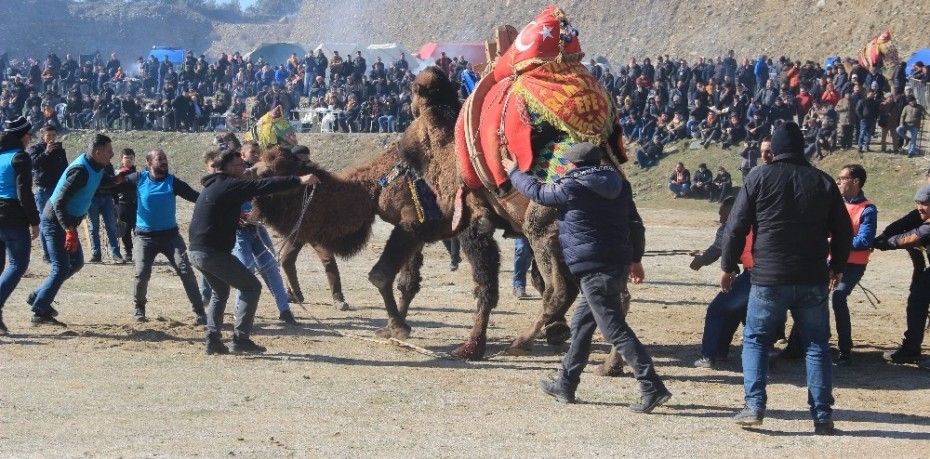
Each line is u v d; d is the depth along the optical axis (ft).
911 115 110.32
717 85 124.06
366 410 28.48
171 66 181.57
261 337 39.24
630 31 228.63
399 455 24.07
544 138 33.40
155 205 40.96
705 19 217.77
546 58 33.88
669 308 48.44
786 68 119.14
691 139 122.31
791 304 26.73
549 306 35.68
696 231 87.40
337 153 135.23
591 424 27.58
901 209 100.73
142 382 31.27
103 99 148.36
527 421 27.68
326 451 24.26
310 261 63.10
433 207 38.11
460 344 38.91
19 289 48.98
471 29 264.72
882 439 26.73
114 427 26.18
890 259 68.33
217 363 34.30
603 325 28.58
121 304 46.03
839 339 36.22
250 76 165.37
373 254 66.85
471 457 24.03
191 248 34.73
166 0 413.80
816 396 27.04
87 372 32.53
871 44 137.90
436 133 37.81
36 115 146.20
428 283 55.16
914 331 36.27
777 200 26.48
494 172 34.19
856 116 112.68
